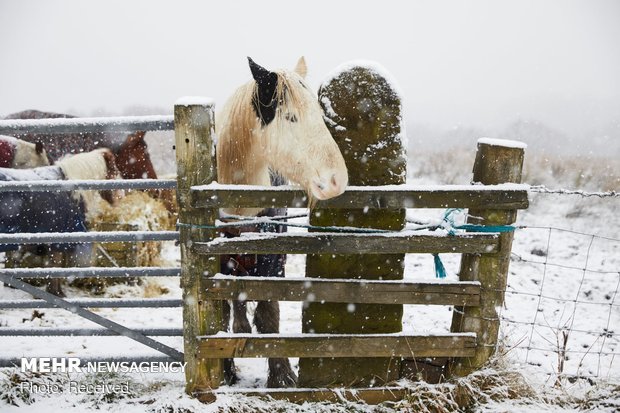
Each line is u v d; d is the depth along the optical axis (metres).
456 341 2.66
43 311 4.38
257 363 3.50
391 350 2.65
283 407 2.60
